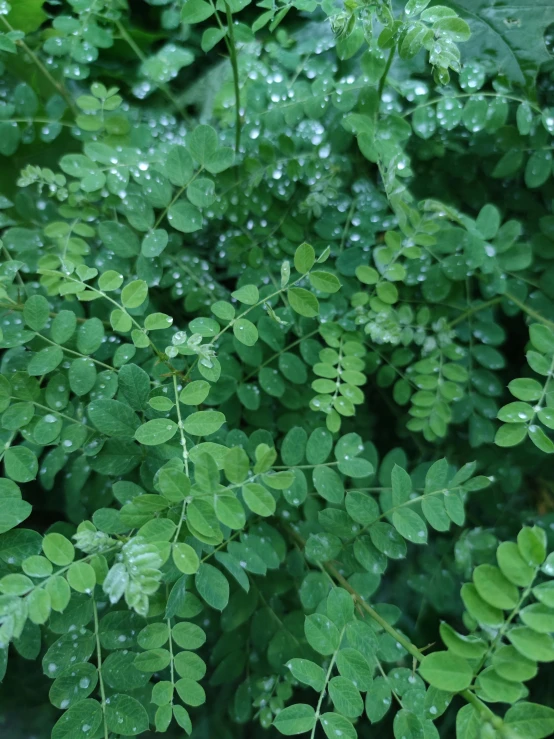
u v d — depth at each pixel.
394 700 0.54
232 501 0.32
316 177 0.52
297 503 0.41
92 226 0.51
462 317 0.52
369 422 0.55
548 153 0.52
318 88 0.52
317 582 0.42
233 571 0.37
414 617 0.54
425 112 0.51
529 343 0.52
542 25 0.53
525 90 0.52
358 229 0.52
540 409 0.42
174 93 0.58
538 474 0.56
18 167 0.54
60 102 0.56
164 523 0.33
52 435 0.40
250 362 0.47
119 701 0.35
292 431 0.42
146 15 0.60
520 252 0.50
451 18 0.43
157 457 0.39
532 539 0.29
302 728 0.32
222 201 0.51
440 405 0.50
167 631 0.35
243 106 0.53
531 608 0.29
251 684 0.48
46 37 0.57
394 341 0.49
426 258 0.51
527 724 0.29
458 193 0.56
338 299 0.50
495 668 0.29
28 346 0.43
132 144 0.52
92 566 0.34
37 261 0.49
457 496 0.39
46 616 0.32
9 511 0.36
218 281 0.54
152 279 0.46
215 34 0.48
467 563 0.52
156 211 0.52
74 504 0.44
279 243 0.52
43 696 0.51
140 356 0.48
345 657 0.34
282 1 0.50
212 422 0.37
